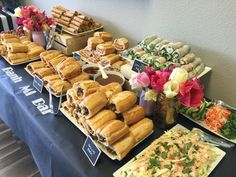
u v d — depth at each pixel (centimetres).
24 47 129
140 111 84
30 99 104
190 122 93
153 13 126
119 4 140
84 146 79
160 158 72
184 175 67
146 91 83
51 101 100
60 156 80
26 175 141
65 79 104
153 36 121
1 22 175
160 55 111
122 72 111
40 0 201
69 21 146
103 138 74
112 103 81
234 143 83
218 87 117
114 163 75
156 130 89
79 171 73
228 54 107
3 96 114
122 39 133
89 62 125
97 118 77
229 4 98
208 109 94
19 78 119
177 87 74
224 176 72
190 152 74
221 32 105
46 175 95
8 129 173
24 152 156
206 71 111
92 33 149
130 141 76
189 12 111
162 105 84
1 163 148
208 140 84
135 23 138
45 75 109
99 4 153
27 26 135
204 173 70
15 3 207
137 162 73
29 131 99
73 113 89
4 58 133
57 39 144
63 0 179
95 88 86
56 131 88
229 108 96
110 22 152
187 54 109
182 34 119
